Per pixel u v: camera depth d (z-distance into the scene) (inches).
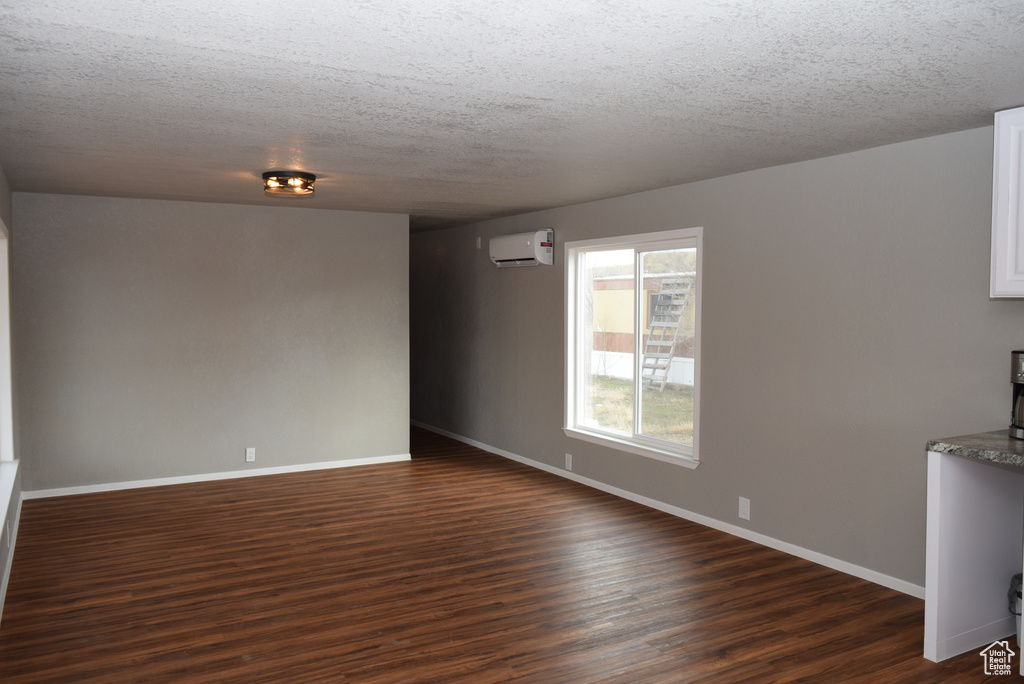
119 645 122.1
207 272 240.1
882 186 145.9
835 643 123.6
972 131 130.9
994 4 74.3
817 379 160.1
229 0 74.6
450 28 82.4
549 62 94.3
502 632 127.6
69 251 220.8
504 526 191.6
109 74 100.0
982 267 130.1
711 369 186.7
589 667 114.9
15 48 89.4
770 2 74.2
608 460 226.7
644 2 74.5
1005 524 126.0
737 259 178.4
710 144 144.5
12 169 174.2
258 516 200.2
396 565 161.9
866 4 74.7
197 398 240.1
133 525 191.2
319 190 208.7
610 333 229.9
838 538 157.2
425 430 345.1
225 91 108.2
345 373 263.6
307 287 255.8
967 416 133.2
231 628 129.0
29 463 217.6
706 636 126.3
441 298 329.1
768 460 172.4
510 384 277.4
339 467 263.1
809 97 110.7
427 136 138.6
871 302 148.6
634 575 155.6
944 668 115.3
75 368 222.8
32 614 134.6
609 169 172.4
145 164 167.8
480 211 259.0
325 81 103.2
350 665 115.3
